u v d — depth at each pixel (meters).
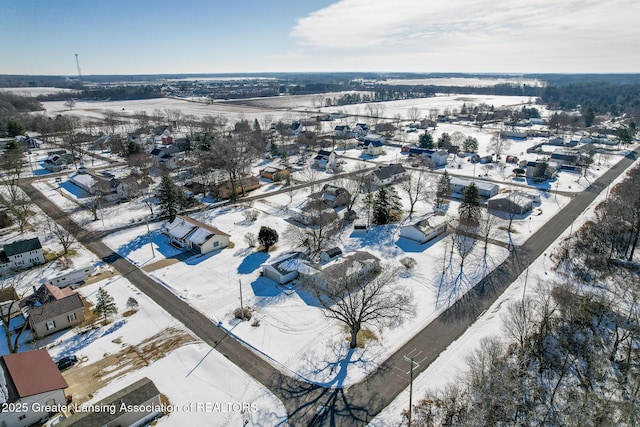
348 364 38.38
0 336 42.91
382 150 135.12
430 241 65.62
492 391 32.09
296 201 84.94
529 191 90.50
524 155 127.00
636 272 54.84
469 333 42.66
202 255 60.88
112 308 45.41
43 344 41.41
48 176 105.44
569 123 175.12
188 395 34.81
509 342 39.84
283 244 64.25
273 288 51.66
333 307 47.19
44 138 152.38
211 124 176.12
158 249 63.22
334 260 56.59
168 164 112.81
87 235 68.62
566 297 44.28
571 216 75.00
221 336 42.56
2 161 105.19
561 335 41.28
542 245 63.34
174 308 47.53
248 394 34.88
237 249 62.81
